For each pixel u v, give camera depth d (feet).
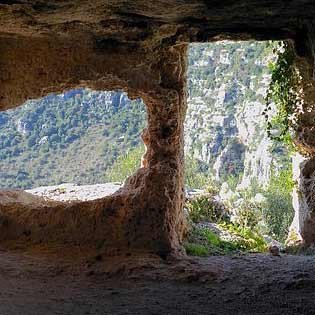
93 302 20.34
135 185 28.35
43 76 27.40
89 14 20.76
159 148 27.89
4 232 28.27
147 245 26.37
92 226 27.35
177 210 28.68
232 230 37.91
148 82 27.09
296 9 19.76
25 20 21.76
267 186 62.49
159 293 21.50
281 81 29.58
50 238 27.66
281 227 57.21
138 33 24.88
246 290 21.56
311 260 26.30
